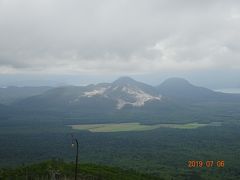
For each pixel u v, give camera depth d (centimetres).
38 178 11862
